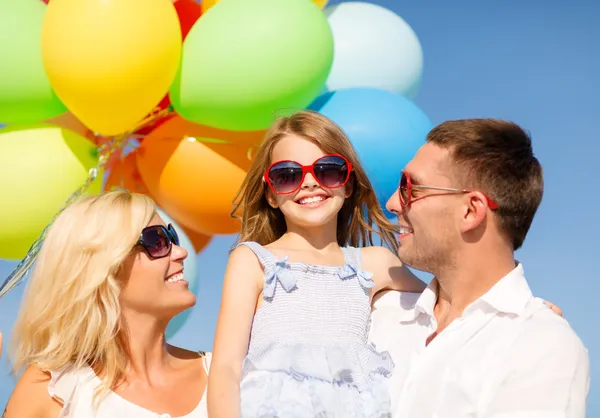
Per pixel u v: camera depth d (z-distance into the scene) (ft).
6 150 13.73
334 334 9.43
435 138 8.89
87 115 13.26
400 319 9.40
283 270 9.70
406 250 9.01
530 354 7.79
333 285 9.82
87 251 9.70
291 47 13.21
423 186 8.72
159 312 10.03
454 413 7.95
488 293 8.32
